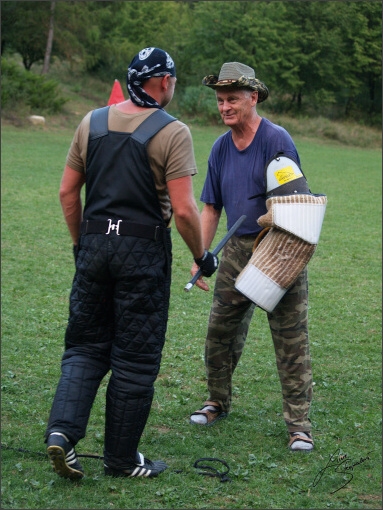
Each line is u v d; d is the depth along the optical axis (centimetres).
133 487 361
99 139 357
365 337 673
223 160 444
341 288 867
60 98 3141
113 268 353
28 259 930
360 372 574
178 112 3603
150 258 355
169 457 403
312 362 593
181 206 352
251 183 428
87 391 357
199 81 4016
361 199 1705
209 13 4059
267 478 379
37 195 1449
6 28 3544
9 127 2752
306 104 4381
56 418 346
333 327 702
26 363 550
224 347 452
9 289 783
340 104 4569
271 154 421
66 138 2678
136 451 371
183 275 896
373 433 446
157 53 359
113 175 354
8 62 3438
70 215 381
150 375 363
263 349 623
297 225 400
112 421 362
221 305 443
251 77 419
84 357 365
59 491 352
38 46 3684
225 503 352
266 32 4025
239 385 533
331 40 4141
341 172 2286
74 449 374
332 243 1155
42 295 768
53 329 648
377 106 4581
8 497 343
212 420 457
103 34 4384
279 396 514
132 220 354
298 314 421
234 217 438
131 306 354
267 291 405
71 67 3934
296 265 405
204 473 380
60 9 3659
